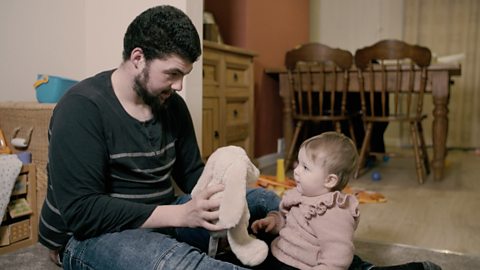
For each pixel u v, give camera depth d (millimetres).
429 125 5035
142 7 1826
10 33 1964
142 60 1056
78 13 1997
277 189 2588
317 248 1144
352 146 1229
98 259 1027
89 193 1029
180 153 1386
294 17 4441
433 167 3123
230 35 3521
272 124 3912
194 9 1784
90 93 1104
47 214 1187
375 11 5137
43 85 1831
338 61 3082
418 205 2438
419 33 4965
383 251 1700
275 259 1204
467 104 4891
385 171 3492
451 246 1776
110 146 1111
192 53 1041
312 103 3582
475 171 3525
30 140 1773
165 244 1001
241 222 1063
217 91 2877
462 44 4832
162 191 1254
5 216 1623
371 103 3115
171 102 1315
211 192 1025
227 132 3037
